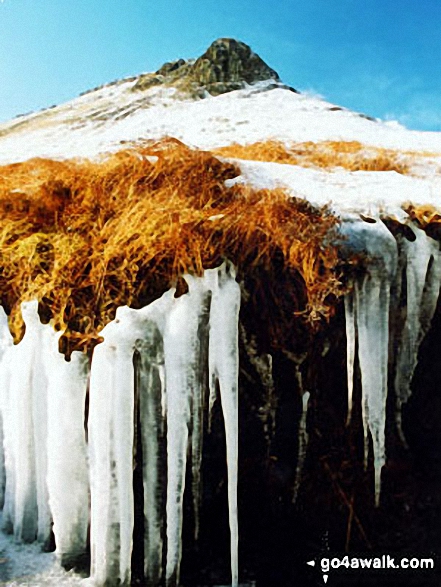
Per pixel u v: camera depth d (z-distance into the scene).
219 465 3.29
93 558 3.02
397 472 3.64
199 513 3.26
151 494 3.10
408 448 3.74
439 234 3.89
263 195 3.79
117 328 3.08
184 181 3.97
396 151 6.72
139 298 3.22
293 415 3.44
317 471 3.50
